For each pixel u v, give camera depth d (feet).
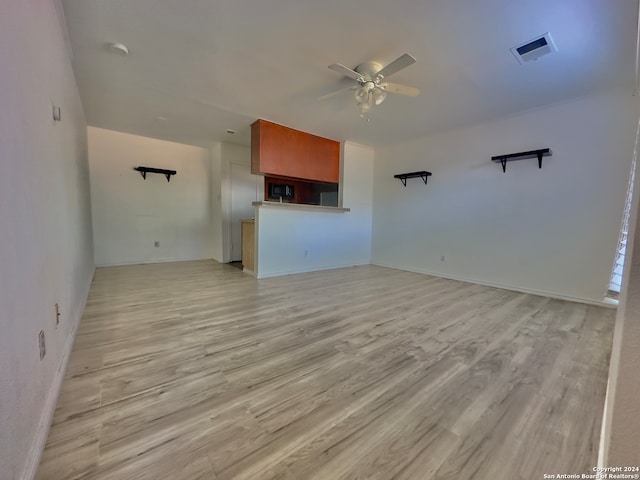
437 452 3.73
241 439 3.87
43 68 4.80
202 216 19.45
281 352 6.35
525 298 11.07
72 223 7.58
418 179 16.12
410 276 15.05
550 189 11.30
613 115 9.83
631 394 1.79
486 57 7.86
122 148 16.22
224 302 9.89
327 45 7.50
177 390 4.92
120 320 8.06
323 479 3.31
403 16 6.36
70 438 3.80
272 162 13.78
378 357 6.21
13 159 3.21
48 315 4.42
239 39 7.31
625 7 5.89
